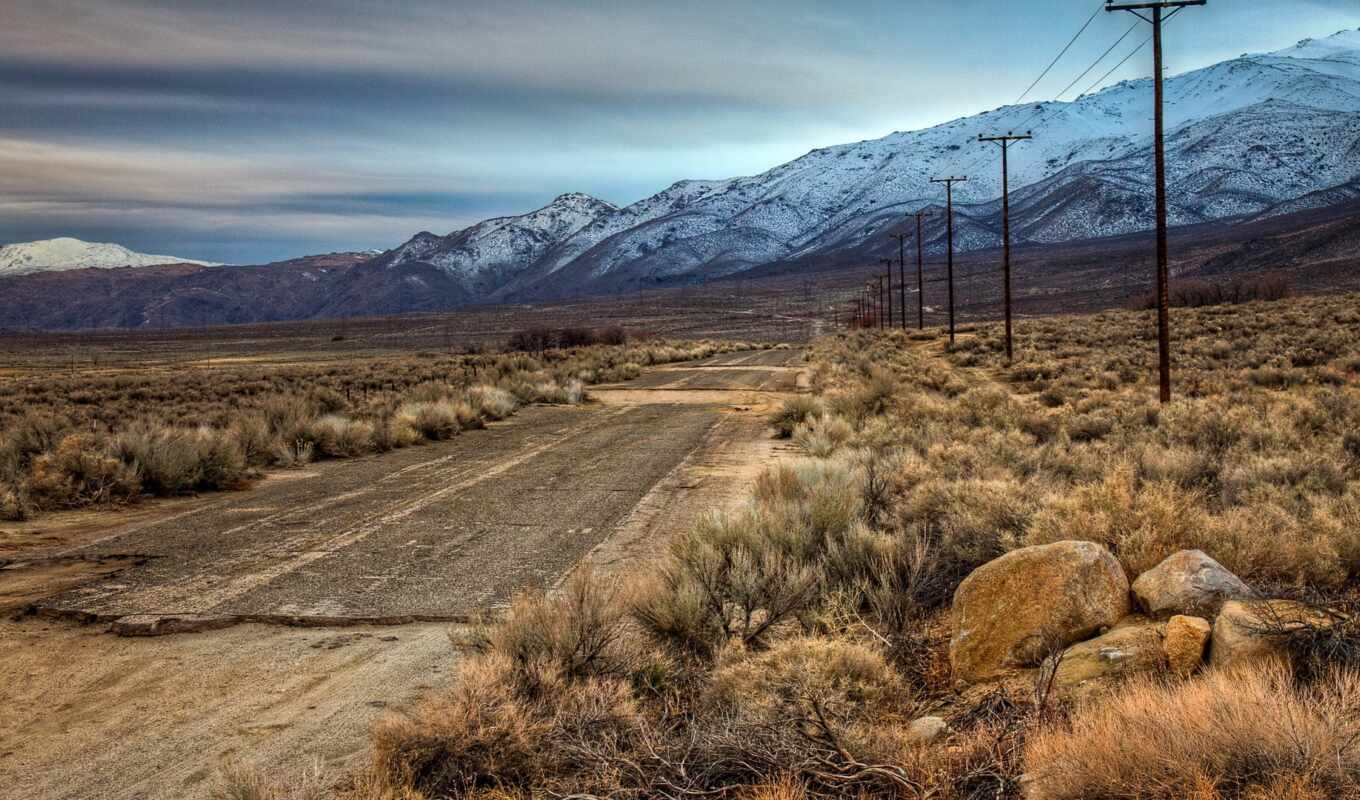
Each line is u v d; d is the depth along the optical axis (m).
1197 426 15.57
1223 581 5.58
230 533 11.90
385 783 4.74
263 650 7.34
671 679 6.26
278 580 9.45
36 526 12.49
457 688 5.70
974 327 68.69
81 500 13.95
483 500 14.01
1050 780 3.95
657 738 5.19
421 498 14.32
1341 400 17.45
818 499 10.15
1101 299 163.62
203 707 6.16
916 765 4.48
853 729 4.94
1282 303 60.25
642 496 14.03
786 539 8.82
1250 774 3.62
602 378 43.19
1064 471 12.69
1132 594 5.94
